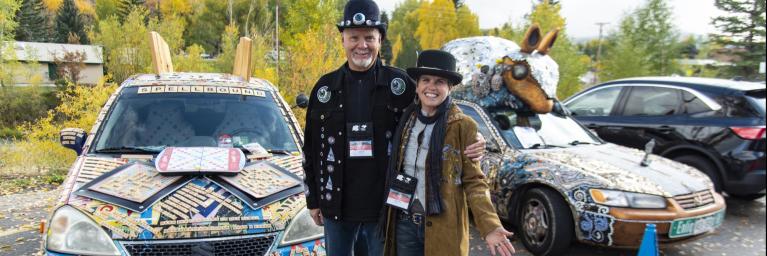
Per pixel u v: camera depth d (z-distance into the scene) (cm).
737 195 709
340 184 272
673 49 2466
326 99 274
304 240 290
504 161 496
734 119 602
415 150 252
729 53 2003
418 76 245
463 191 247
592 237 420
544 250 448
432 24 5359
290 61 1064
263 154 360
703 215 425
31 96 1878
